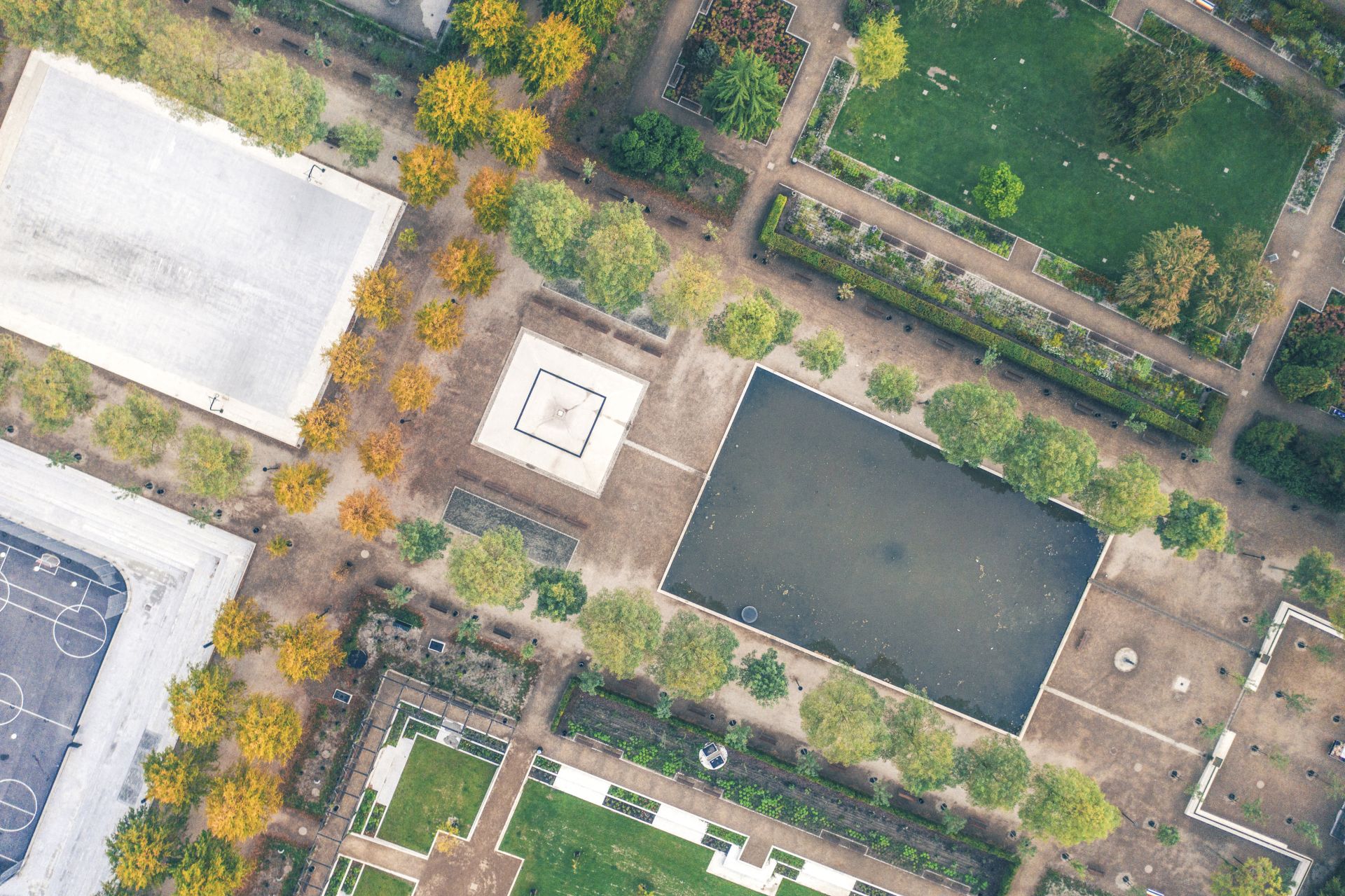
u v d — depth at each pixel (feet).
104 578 201.05
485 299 196.95
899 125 196.44
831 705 178.91
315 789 196.95
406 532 183.21
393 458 180.86
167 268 194.70
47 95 192.03
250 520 197.47
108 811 195.72
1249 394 200.64
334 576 197.47
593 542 199.62
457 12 173.78
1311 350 195.31
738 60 179.22
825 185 196.65
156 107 192.24
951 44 195.52
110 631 201.77
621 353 198.39
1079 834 178.40
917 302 194.18
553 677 200.13
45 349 195.00
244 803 174.70
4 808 199.62
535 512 199.41
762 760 199.41
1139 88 181.47
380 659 198.18
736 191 195.93
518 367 197.77
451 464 198.39
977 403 177.99
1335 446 190.49
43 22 168.45
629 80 193.57
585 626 178.70
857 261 196.85
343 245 194.90
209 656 196.34
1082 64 196.75
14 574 200.44
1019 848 197.77
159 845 178.50
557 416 197.98
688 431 199.11
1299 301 200.85
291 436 195.93
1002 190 188.96
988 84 196.44
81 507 196.65
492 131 174.40
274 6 191.21
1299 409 200.95
